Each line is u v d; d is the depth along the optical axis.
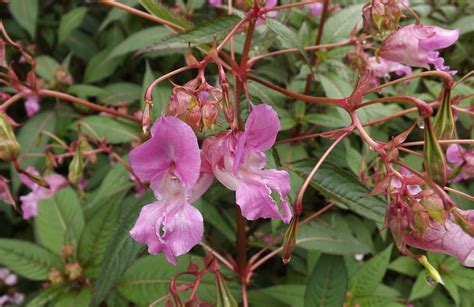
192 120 0.11
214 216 0.20
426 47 0.13
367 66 0.18
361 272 0.19
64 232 0.21
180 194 0.11
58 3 0.35
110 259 0.14
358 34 0.22
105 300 0.18
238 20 0.14
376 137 0.22
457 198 0.20
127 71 0.32
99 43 0.32
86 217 0.23
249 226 0.23
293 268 0.22
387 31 0.15
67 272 0.18
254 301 0.18
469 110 0.15
